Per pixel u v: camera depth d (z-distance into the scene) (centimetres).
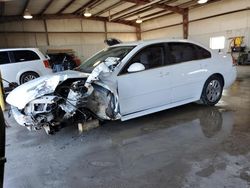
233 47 1252
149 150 282
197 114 405
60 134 353
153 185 211
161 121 381
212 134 316
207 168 233
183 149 278
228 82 462
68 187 217
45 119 299
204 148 276
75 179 230
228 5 1257
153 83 364
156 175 227
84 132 352
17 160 278
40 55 799
